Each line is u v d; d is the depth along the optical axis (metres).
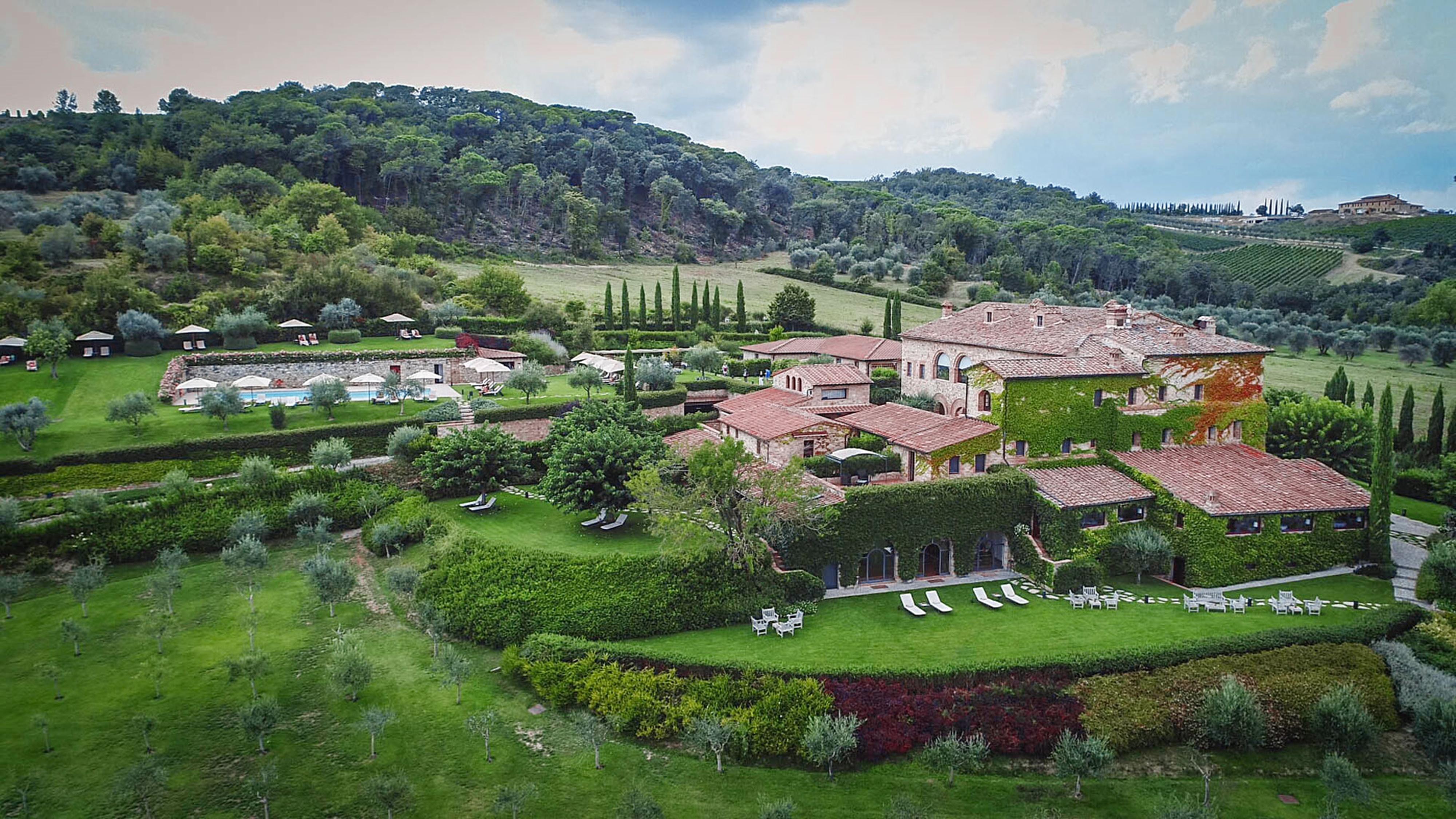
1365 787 33.53
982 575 56.84
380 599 53.16
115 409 67.62
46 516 57.41
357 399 85.94
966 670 41.00
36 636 46.94
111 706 40.78
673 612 48.38
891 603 51.62
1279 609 49.59
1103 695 40.09
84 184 169.38
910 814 32.38
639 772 37.47
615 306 154.50
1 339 85.69
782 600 50.19
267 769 35.97
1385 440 56.19
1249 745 38.22
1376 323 151.88
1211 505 54.28
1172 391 65.12
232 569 54.22
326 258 128.50
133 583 53.88
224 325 95.31
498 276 132.12
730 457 52.00
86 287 97.25
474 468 62.84
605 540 56.72
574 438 61.56
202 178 168.62
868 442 68.44
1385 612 47.91
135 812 33.91
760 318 146.12
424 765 37.50
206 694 41.97
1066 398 62.53
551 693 42.16
